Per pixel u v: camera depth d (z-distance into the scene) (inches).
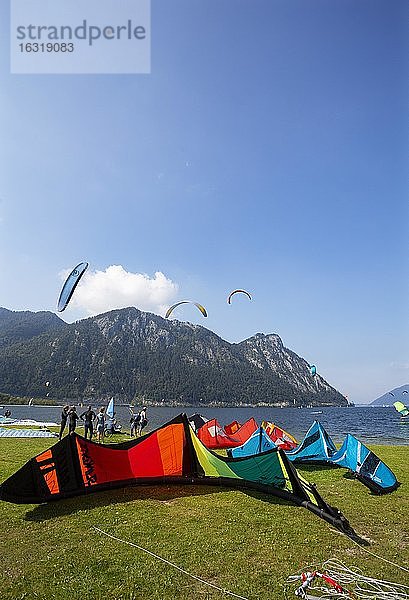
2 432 890.1
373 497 430.6
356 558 275.4
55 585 227.6
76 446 396.8
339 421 3065.9
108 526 315.9
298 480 389.1
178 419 443.2
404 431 1914.4
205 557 266.5
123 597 217.3
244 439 799.7
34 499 360.2
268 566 258.5
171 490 418.0
